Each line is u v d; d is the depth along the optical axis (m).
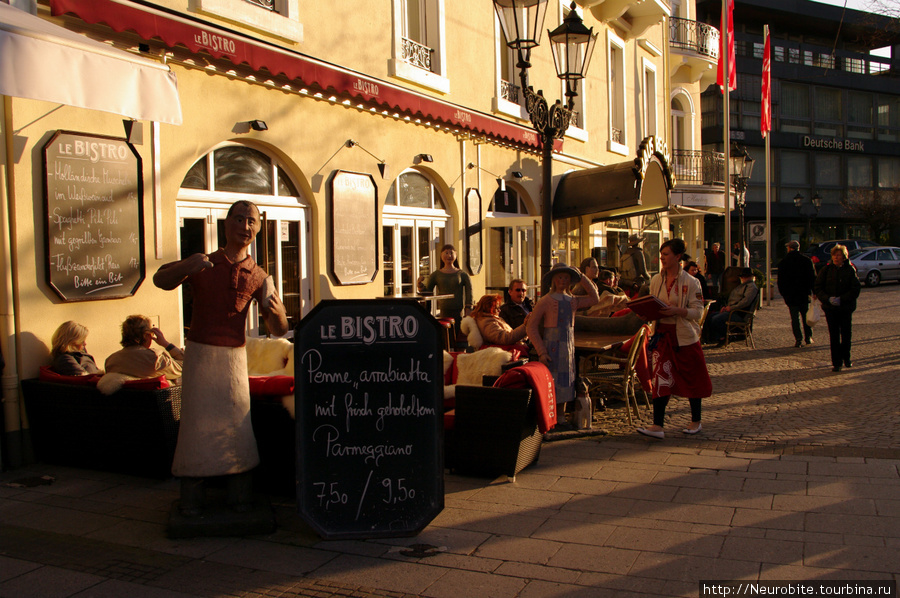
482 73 12.38
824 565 3.81
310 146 8.48
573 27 7.79
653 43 20.89
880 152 43.62
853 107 43.00
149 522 4.57
